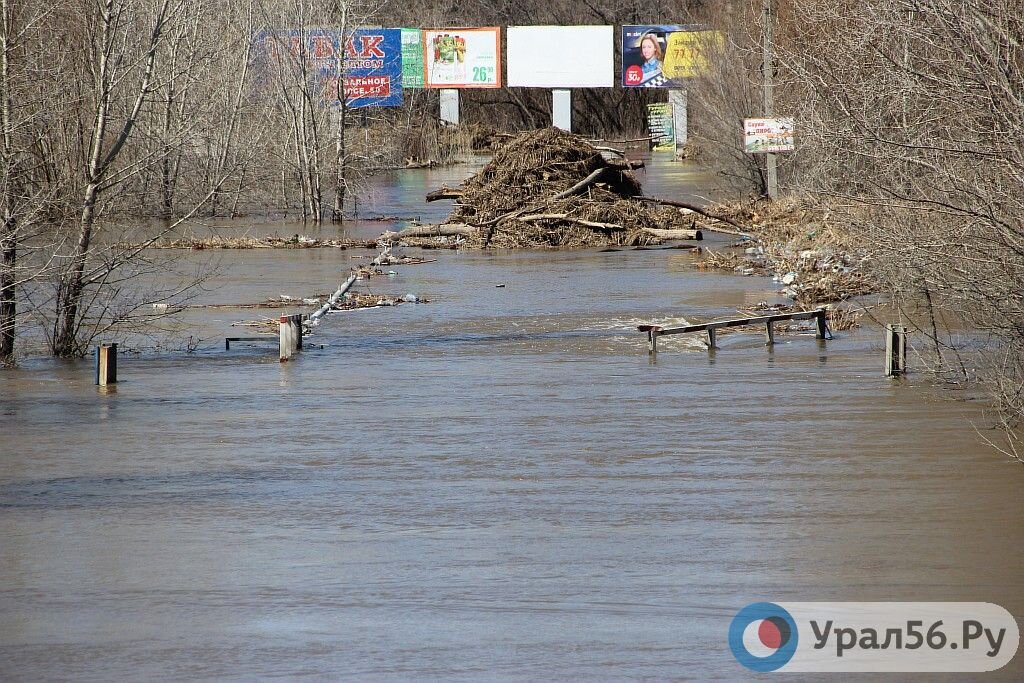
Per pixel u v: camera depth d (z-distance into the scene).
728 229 88.38
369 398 37.78
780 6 82.31
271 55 109.38
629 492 27.34
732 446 31.28
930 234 35.84
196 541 24.20
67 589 21.67
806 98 61.28
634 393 37.97
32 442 32.53
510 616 20.34
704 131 128.12
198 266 72.38
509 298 59.31
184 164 95.62
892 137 38.12
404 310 55.88
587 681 17.98
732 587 21.53
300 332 46.50
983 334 44.84
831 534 24.23
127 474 29.25
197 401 37.59
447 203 120.62
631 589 21.47
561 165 93.12
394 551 23.52
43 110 48.31
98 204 48.75
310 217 107.19
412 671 18.34
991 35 31.25
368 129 179.50
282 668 18.47
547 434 32.84
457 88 190.38
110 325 48.19
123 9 49.59
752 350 45.19
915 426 32.94
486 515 25.77
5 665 18.61
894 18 35.66
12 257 45.16
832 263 62.62
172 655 18.92
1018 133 30.00
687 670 18.36
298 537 24.42
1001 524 24.69
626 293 60.44
